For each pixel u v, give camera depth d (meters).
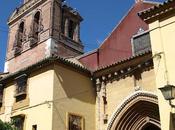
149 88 19.05
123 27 23.08
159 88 14.05
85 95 21.28
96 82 21.88
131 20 22.81
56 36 30.42
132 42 21.88
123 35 22.75
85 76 21.97
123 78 20.69
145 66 19.61
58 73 20.17
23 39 32.44
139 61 19.78
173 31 15.94
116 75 20.98
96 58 23.33
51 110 18.86
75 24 35.41
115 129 20.14
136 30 22.09
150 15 16.92
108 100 21.03
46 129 18.56
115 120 20.23
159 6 16.42
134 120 20.09
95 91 21.97
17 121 20.31
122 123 20.12
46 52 29.14
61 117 19.19
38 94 20.17
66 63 20.67
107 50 23.17
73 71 21.23
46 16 31.66
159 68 15.70
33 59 30.05
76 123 19.89
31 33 31.66
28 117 20.05
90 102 21.42
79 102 20.67
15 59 32.09
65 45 31.19
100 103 21.33
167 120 14.41
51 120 18.58
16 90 21.78
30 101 20.47
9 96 22.50
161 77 15.45
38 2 33.22
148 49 20.66
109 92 21.16
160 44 16.11
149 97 18.92
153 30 16.69
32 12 33.41
